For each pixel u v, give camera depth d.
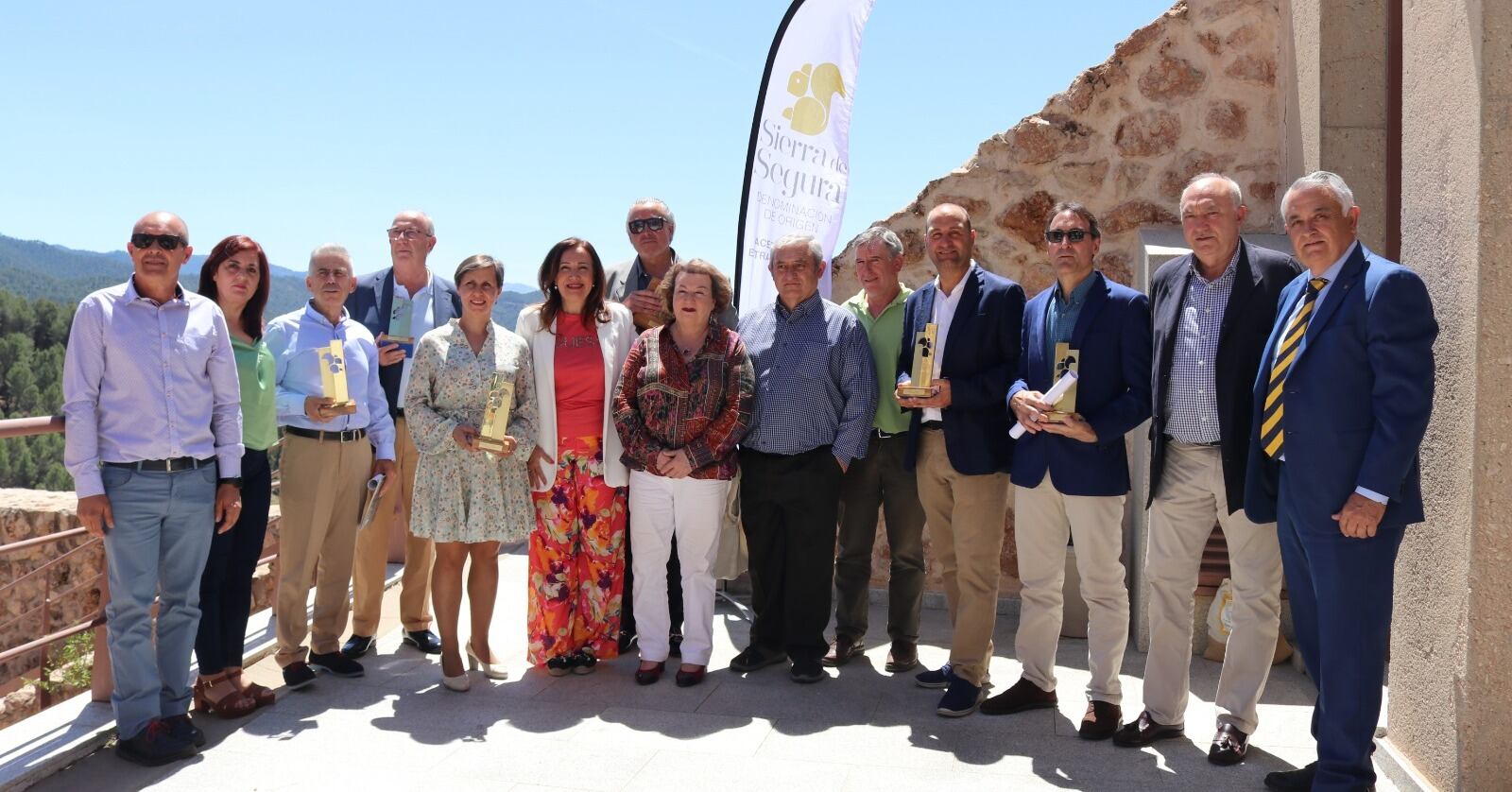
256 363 3.91
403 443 4.81
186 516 3.48
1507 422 2.78
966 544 4.05
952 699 3.97
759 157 5.39
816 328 4.40
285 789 3.28
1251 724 3.51
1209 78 5.21
